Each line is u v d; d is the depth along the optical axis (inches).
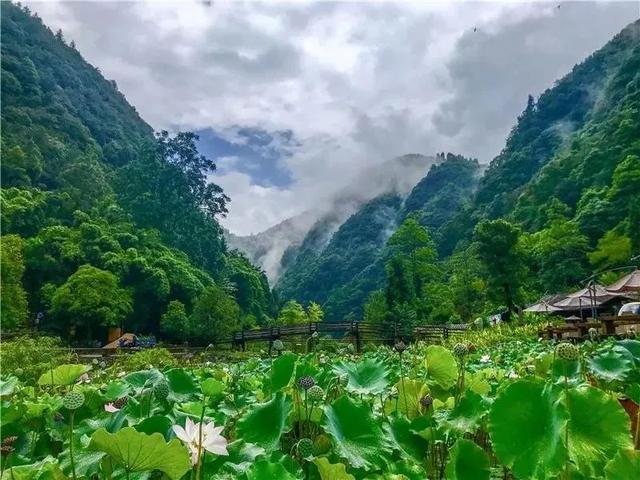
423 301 2500.0
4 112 3457.2
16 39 4766.2
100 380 251.6
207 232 3400.6
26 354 410.6
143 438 56.7
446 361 116.3
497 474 87.1
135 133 5359.3
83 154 3730.3
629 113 3275.1
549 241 2086.6
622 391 116.0
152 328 2292.1
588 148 3459.6
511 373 163.0
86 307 1829.5
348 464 78.3
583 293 876.0
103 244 2348.7
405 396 109.5
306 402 90.9
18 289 1648.6
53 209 2716.5
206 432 61.6
